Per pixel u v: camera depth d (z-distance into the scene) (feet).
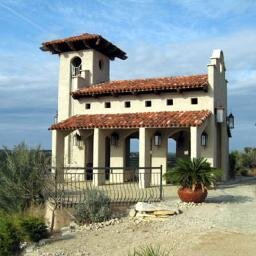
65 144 86.74
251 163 115.65
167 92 77.66
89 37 87.40
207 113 72.13
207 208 45.32
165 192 61.87
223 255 28.04
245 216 40.93
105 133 78.28
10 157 52.37
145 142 71.67
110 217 43.83
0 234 36.37
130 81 87.10
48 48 92.48
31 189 50.96
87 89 84.58
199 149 68.28
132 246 32.73
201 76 79.46
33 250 35.01
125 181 82.12
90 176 84.28
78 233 38.88
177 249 30.19
